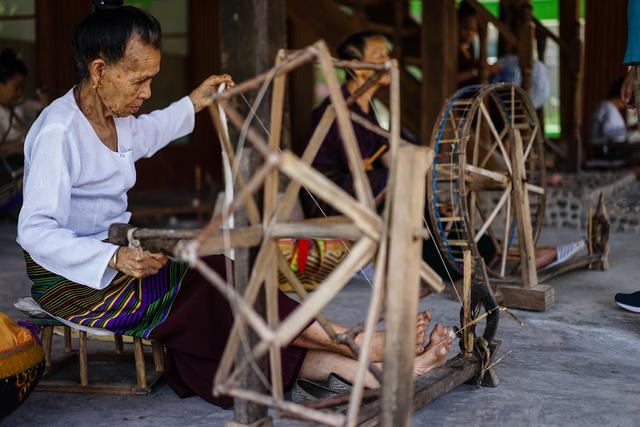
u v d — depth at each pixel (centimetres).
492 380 250
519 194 353
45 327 264
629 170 877
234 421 190
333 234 169
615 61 1049
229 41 312
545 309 351
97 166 233
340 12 654
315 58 162
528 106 378
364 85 183
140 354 247
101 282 216
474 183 360
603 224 439
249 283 176
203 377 235
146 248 202
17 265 489
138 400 245
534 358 283
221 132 195
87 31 220
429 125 624
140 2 956
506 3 724
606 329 322
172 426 223
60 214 221
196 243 148
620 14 1043
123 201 247
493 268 404
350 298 388
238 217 183
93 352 289
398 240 159
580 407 232
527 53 669
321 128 186
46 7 816
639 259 474
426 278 174
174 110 265
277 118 175
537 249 424
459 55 682
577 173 833
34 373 218
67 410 236
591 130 945
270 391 194
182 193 930
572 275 432
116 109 229
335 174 411
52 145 220
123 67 220
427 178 346
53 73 827
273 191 179
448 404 236
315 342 233
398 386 161
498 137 356
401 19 683
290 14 650
